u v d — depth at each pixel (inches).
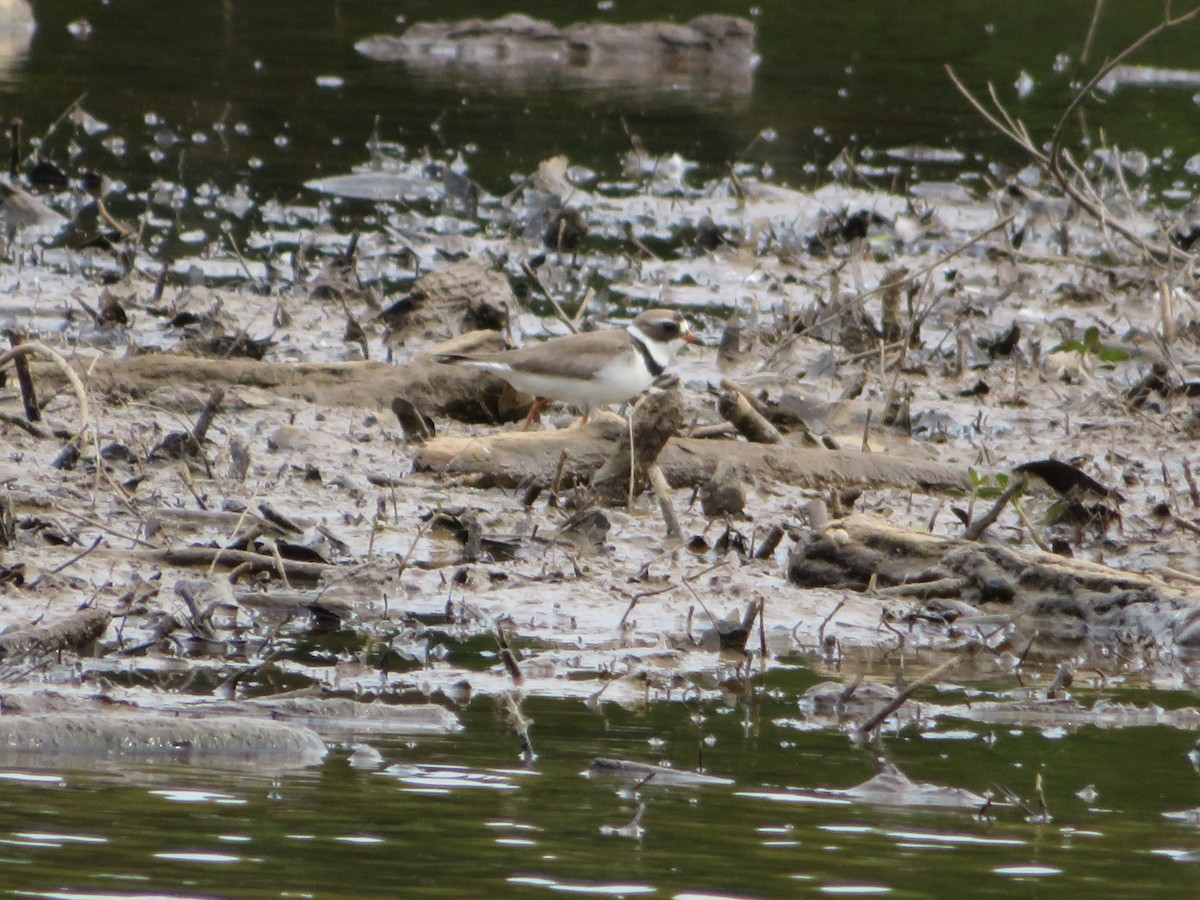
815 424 581.0
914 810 276.1
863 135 1194.0
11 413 512.1
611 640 374.9
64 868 236.8
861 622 399.5
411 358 643.5
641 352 566.6
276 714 309.9
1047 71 1457.9
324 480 490.3
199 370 562.9
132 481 462.0
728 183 1024.2
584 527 443.5
